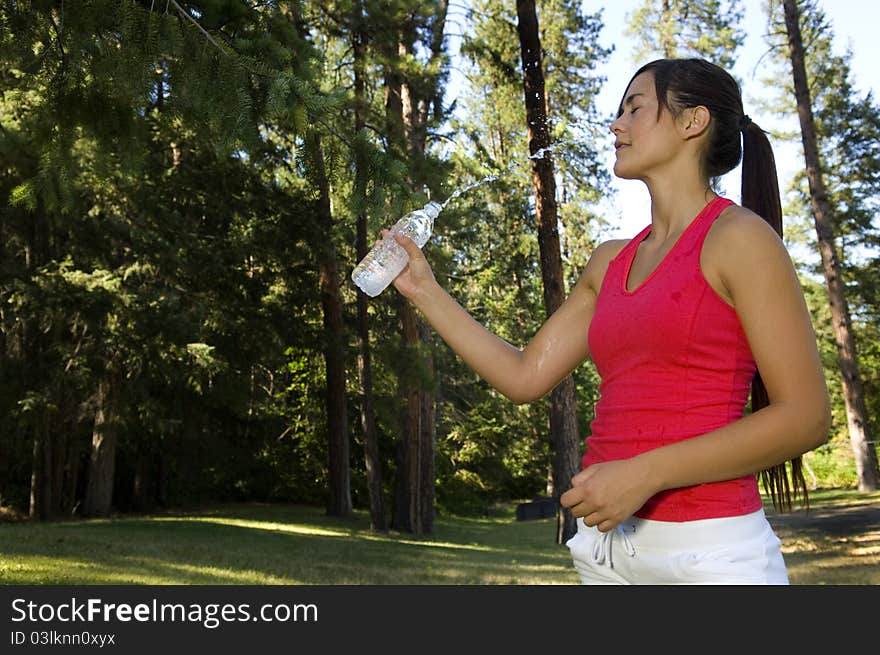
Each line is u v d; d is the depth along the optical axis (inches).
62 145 227.9
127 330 692.7
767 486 62.3
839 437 1229.1
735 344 53.9
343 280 862.5
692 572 52.6
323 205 763.4
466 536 843.4
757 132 61.7
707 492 52.8
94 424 853.2
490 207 1086.4
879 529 549.0
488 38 751.7
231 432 1077.8
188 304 784.9
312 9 617.9
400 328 860.6
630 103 60.7
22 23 208.8
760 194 61.4
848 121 1163.9
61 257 725.3
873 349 1223.5
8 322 706.8
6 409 692.1
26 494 922.1
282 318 818.2
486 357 68.6
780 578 53.4
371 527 795.4
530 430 1349.7
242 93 188.5
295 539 624.7
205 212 773.9
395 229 71.9
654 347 54.7
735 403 54.4
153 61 190.5
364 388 807.1
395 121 624.4
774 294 51.8
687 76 59.1
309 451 1131.3
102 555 375.6
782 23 919.0
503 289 1221.7
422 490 845.2
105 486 837.2
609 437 56.6
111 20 191.3
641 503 50.6
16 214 670.5
